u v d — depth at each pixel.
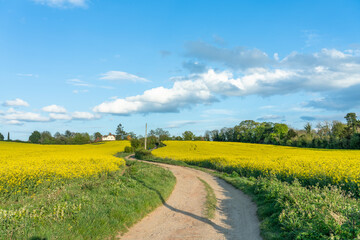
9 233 6.18
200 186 17.75
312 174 16.97
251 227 8.80
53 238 6.31
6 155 35.75
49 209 8.02
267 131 106.38
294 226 7.28
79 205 8.52
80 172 16.44
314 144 72.00
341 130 75.06
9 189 11.92
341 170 17.55
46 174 15.28
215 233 8.19
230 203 12.84
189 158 40.12
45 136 130.38
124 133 171.38
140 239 7.51
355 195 12.65
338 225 6.31
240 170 25.39
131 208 9.73
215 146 72.38
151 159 44.91
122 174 19.89
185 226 8.86
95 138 168.88
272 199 11.12
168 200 12.98
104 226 7.61
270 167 22.38
